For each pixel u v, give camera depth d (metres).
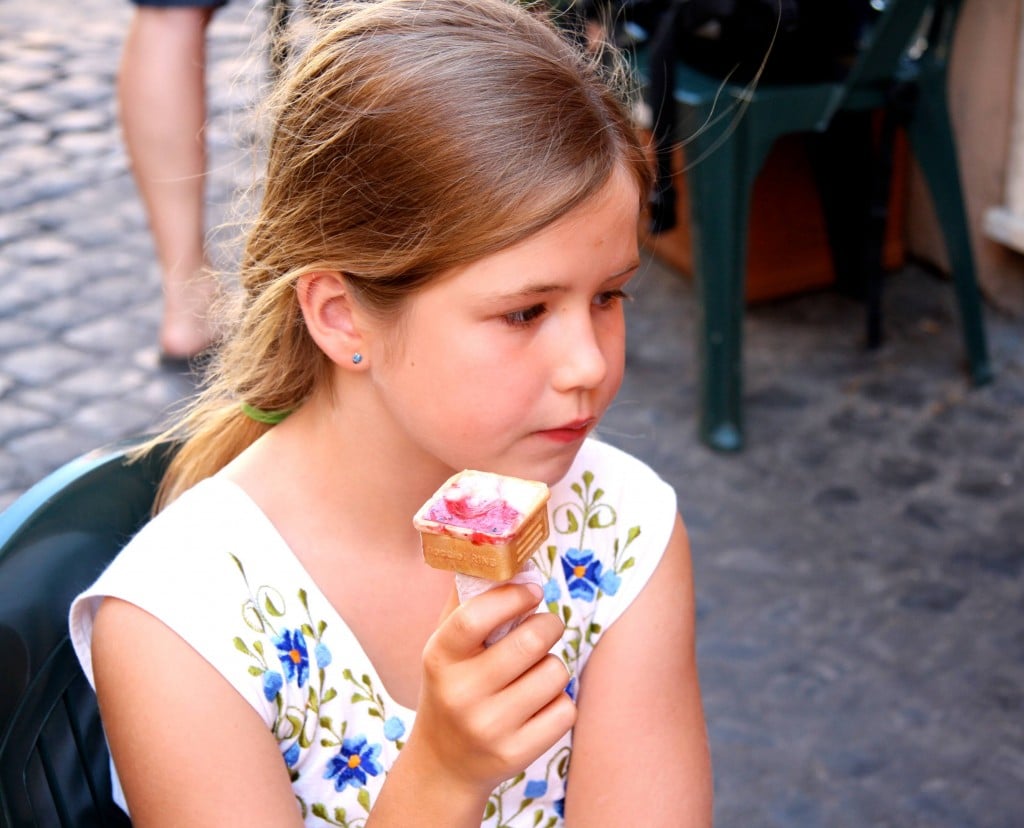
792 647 2.68
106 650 1.17
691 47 3.22
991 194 3.76
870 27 3.23
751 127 3.06
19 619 1.20
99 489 1.35
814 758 2.41
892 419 3.40
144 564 1.19
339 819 1.25
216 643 1.17
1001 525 3.00
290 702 1.21
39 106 5.11
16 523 1.25
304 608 1.23
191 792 1.13
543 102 1.06
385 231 1.07
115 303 3.91
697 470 3.23
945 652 2.64
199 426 1.45
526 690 0.98
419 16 1.15
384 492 1.24
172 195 3.40
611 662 1.34
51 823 1.21
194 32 3.28
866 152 3.78
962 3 3.13
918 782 2.35
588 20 2.96
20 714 1.18
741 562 2.92
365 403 1.21
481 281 1.04
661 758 1.32
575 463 1.37
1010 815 2.27
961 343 3.71
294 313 1.24
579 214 1.04
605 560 1.35
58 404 3.45
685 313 3.94
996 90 3.64
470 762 1.00
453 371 1.08
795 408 3.47
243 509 1.24
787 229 3.89
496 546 0.91
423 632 1.28
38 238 4.26
